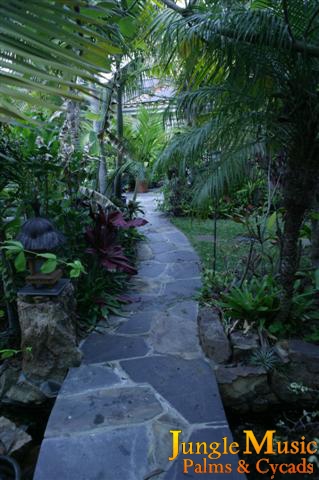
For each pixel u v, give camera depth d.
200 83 2.14
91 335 2.59
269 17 1.63
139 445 1.57
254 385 2.13
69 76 0.59
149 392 1.93
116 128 4.86
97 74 0.57
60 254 2.79
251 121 1.90
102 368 2.16
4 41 0.45
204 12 1.85
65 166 3.09
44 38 0.49
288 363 2.15
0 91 0.43
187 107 2.08
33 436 2.02
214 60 1.85
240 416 2.16
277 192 2.89
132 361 2.24
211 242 4.92
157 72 3.73
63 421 1.71
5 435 1.92
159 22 2.05
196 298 3.09
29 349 2.13
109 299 3.01
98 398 1.89
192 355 2.30
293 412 2.16
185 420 1.72
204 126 2.04
